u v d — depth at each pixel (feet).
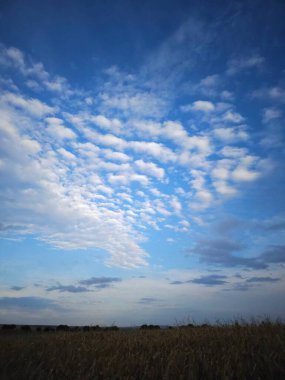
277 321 43.45
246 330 41.52
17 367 31.37
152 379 28.60
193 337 42.60
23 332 73.15
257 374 27.63
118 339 46.52
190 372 28.12
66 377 29.58
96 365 32.22
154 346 40.01
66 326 84.74
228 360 29.89
